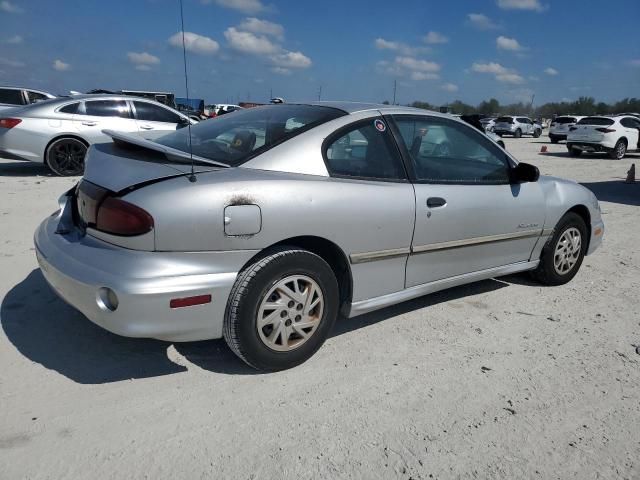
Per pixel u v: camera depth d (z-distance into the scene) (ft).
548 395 9.91
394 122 11.75
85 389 9.25
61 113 32.32
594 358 11.44
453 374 10.47
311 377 10.05
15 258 15.61
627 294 15.44
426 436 8.52
